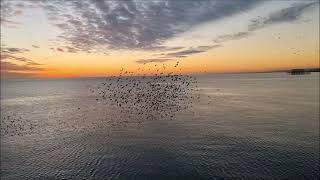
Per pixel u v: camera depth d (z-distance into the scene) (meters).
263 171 27.33
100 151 35.81
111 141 40.28
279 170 27.38
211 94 106.00
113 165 30.66
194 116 57.78
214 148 35.00
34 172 29.91
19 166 31.77
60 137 44.06
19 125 54.81
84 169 29.95
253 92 111.94
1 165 32.19
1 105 90.44
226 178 26.19
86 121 56.47
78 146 38.53
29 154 35.84
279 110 61.84
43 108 80.12
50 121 58.09
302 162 29.09
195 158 31.64
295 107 65.38
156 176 27.31
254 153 32.47
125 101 82.94
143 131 45.78
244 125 47.41
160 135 42.62
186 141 38.66
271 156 31.28
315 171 26.81
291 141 36.75
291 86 138.50
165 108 69.62
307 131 41.78
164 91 91.06
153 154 33.66
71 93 139.38
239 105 72.75
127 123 52.81
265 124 47.56
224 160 30.66
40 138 43.94
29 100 107.00
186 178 26.58
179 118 55.88
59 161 32.88
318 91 106.19
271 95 97.12
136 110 68.50
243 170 27.73
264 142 36.69
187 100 84.75
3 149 38.41
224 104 75.62
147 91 93.94
